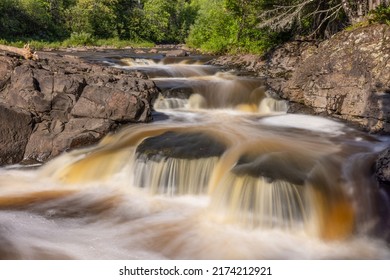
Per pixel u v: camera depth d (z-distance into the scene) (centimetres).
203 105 1202
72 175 781
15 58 1058
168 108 1152
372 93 945
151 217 643
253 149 773
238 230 607
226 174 660
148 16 4284
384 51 961
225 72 1512
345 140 869
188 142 804
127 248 556
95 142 885
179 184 705
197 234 594
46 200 695
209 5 3325
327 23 1619
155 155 730
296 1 1638
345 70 1039
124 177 756
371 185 646
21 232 585
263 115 1140
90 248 552
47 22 3312
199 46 2681
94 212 656
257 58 1645
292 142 839
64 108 934
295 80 1177
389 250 552
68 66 1166
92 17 3653
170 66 1591
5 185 754
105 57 1802
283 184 610
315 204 607
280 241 580
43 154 860
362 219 602
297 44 1559
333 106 1060
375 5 1260
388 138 886
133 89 1047
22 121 876
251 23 1934
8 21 2975
